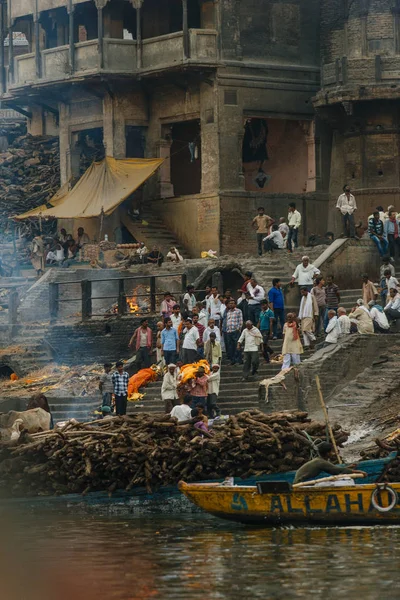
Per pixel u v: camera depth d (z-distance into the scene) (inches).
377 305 1889.8
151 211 2689.5
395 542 1158.3
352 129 2568.9
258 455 1432.1
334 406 1731.1
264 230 2326.5
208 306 1958.7
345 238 2181.3
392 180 2532.0
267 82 2573.8
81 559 1106.7
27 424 1584.6
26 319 2349.9
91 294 2341.3
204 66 2518.5
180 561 1090.1
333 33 2573.8
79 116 2773.1
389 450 1341.0
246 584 999.0
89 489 1470.2
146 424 1473.9
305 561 1079.6
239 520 1263.5
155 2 2699.3
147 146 2699.3
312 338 1903.3
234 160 2559.1
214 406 1729.8
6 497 1477.6
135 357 1994.3
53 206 2687.0
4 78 2923.2
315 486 1237.7
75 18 2783.0
